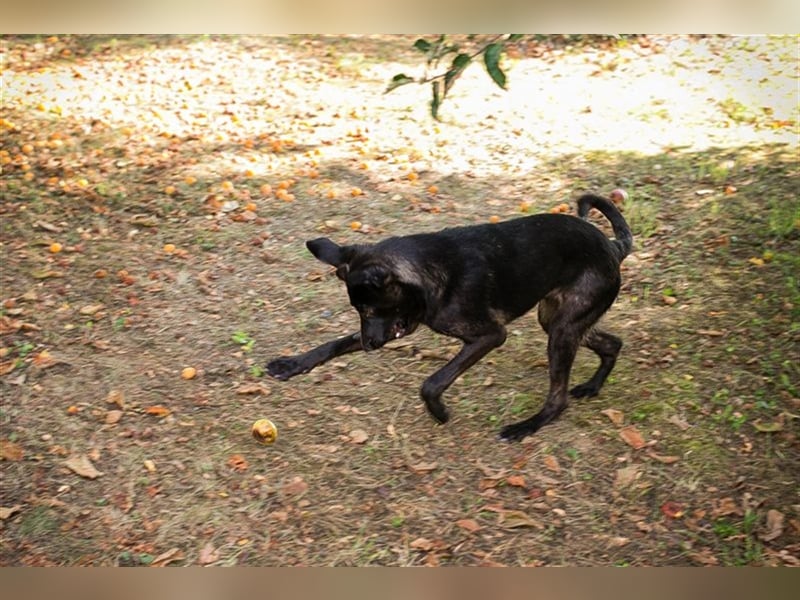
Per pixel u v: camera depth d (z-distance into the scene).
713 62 5.64
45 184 4.71
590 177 4.75
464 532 3.34
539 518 3.37
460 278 3.46
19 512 3.38
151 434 3.60
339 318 4.05
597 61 5.70
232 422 3.65
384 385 3.79
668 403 3.68
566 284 3.56
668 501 3.40
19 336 3.93
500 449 3.57
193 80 5.57
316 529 3.35
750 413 3.63
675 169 4.78
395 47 5.99
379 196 4.67
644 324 3.98
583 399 3.72
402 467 3.52
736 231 4.35
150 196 4.65
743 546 3.30
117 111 5.28
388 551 3.30
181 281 4.20
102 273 4.20
